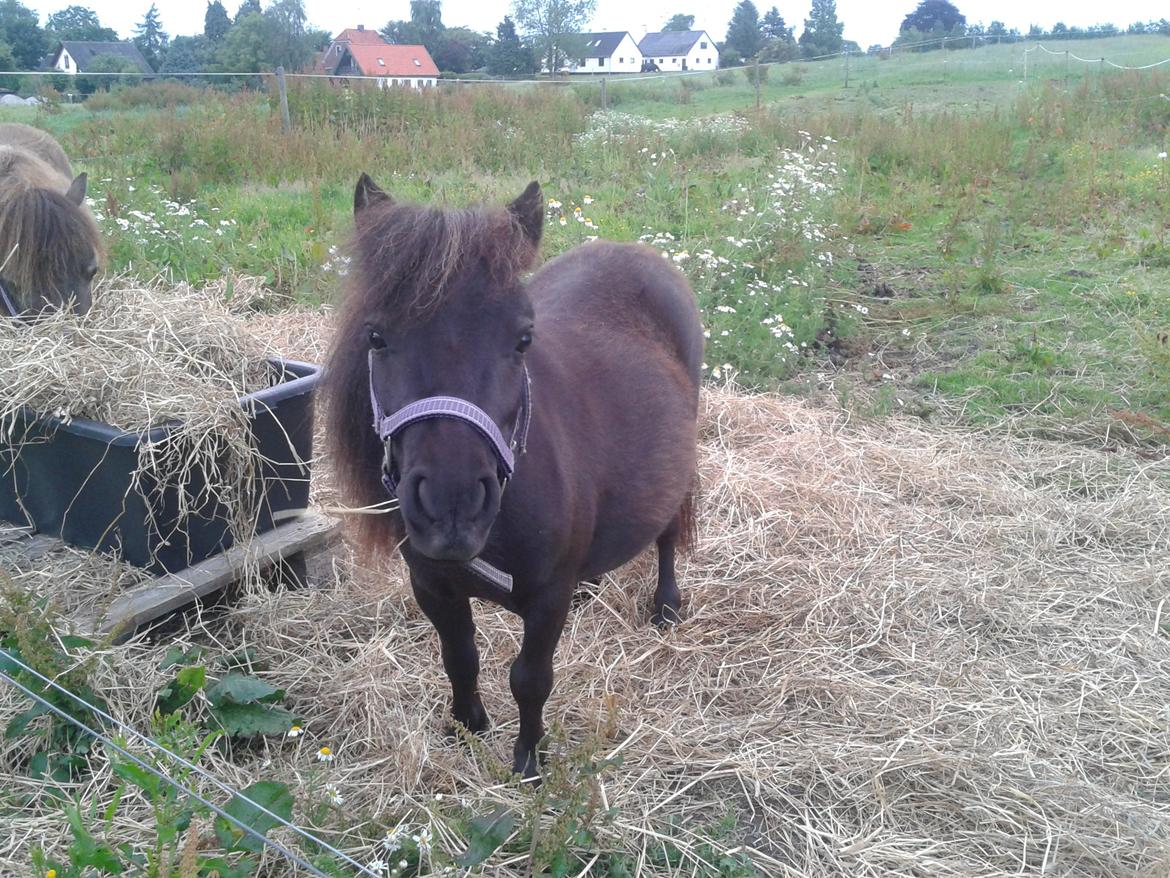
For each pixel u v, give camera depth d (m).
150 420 3.24
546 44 51.72
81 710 2.79
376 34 55.88
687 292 3.87
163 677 3.05
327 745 2.97
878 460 4.96
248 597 3.50
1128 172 10.52
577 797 2.31
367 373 2.36
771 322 6.21
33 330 3.67
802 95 20.28
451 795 2.75
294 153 11.25
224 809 2.37
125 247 6.85
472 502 2.00
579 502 2.58
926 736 3.10
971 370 6.03
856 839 2.69
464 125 12.98
